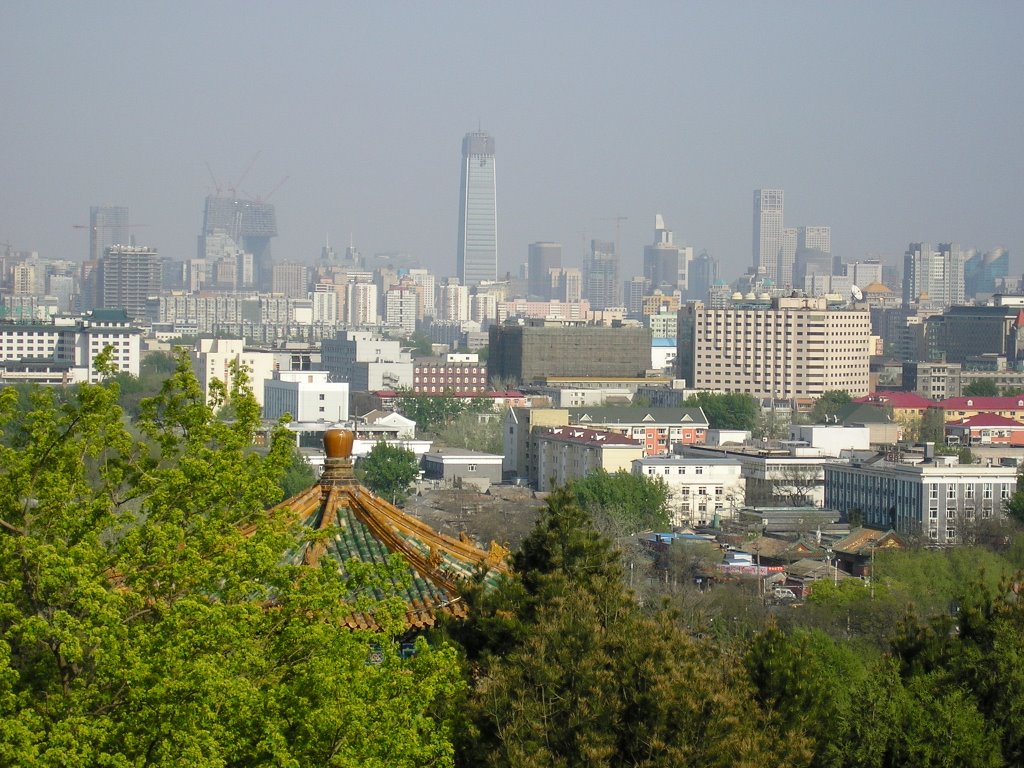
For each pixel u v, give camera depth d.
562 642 127.94
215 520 125.31
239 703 112.38
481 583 134.00
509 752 121.06
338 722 114.50
